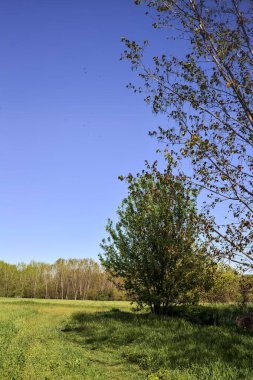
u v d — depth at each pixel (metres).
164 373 9.11
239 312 15.48
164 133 8.61
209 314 17.08
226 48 8.41
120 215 19.52
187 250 17.36
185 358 10.02
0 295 99.00
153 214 17.86
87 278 103.50
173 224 17.39
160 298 18.36
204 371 8.80
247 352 10.11
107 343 13.37
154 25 8.76
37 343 12.15
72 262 108.81
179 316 18.61
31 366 8.51
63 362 9.48
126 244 19.34
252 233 8.03
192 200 16.86
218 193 8.33
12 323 17.41
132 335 13.69
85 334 15.66
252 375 8.32
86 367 9.30
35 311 28.34
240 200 8.21
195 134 8.16
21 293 100.50
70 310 30.45
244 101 8.22
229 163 8.24
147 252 18.62
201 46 8.52
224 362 9.30
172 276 17.84
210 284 16.72
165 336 12.90
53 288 104.38
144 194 17.45
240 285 8.44
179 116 8.64
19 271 105.12
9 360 8.75
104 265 20.06
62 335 15.73
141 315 19.39
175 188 8.92
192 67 8.60
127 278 19.53
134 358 10.80
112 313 22.00
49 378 7.80
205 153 8.20
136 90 8.95
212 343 11.35
